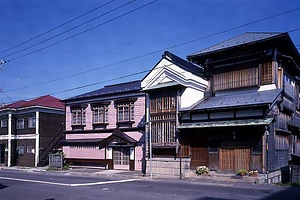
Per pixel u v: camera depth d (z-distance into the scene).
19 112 43.09
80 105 34.66
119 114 31.23
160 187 17.59
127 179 23.19
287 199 13.02
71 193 15.95
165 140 24.34
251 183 18.86
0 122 45.31
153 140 25.12
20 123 42.81
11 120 43.28
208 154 22.19
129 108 30.36
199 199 13.26
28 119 41.62
